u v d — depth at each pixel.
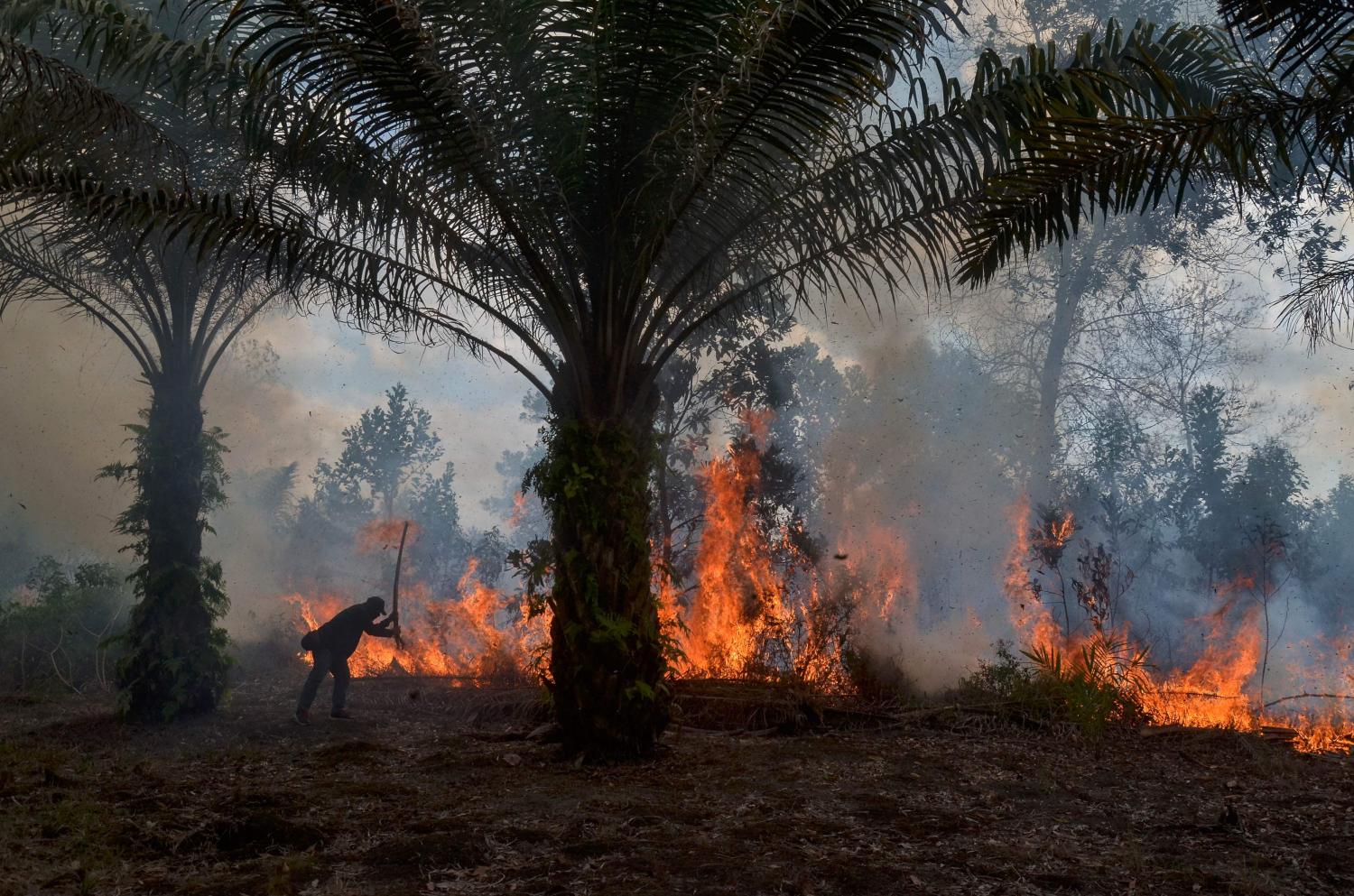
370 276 7.50
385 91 6.22
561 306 7.25
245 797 5.82
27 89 6.34
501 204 6.98
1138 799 5.98
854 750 7.56
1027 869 4.51
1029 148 5.24
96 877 4.43
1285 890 4.27
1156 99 5.86
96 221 7.84
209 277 9.39
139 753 7.70
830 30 5.62
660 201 7.06
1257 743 7.58
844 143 6.61
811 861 4.61
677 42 6.36
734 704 8.72
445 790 6.21
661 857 4.66
